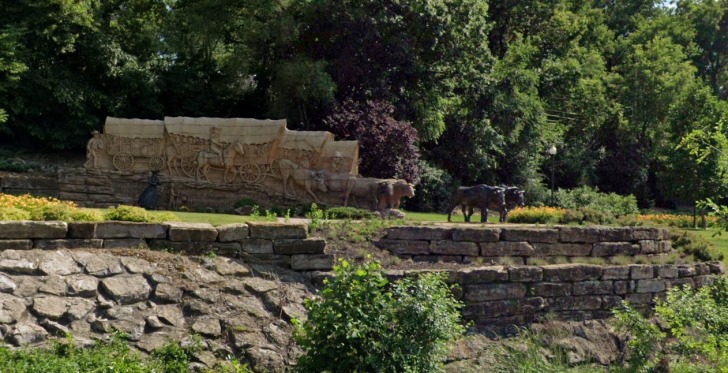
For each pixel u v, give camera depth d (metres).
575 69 38.84
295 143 20.41
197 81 30.81
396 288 8.78
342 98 27.86
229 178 20.84
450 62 29.70
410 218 18.80
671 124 34.78
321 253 11.27
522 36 39.12
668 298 10.97
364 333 8.03
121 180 21.22
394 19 27.23
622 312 13.05
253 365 9.04
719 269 15.67
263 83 30.58
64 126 27.22
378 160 25.27
